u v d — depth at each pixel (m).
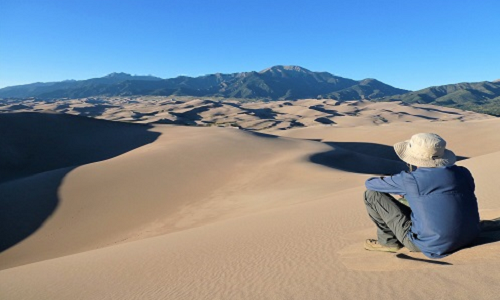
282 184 33.03
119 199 30.53
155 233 23.59
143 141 68.31
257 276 5.59
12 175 52.34
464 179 3.53
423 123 90.38
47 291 8.12
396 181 3.71
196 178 36.50
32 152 60.56
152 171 37.44
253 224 12.56
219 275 6.29
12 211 27.80
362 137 82.62
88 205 29.28
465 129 74.75
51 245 23.28
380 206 4.02
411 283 3.30
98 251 14.07
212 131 71.12
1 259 21.45
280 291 4.42
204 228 14.91
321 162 45.94
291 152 49.97
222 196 31.05
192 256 8.56
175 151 45.47
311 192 26.75
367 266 4.19
